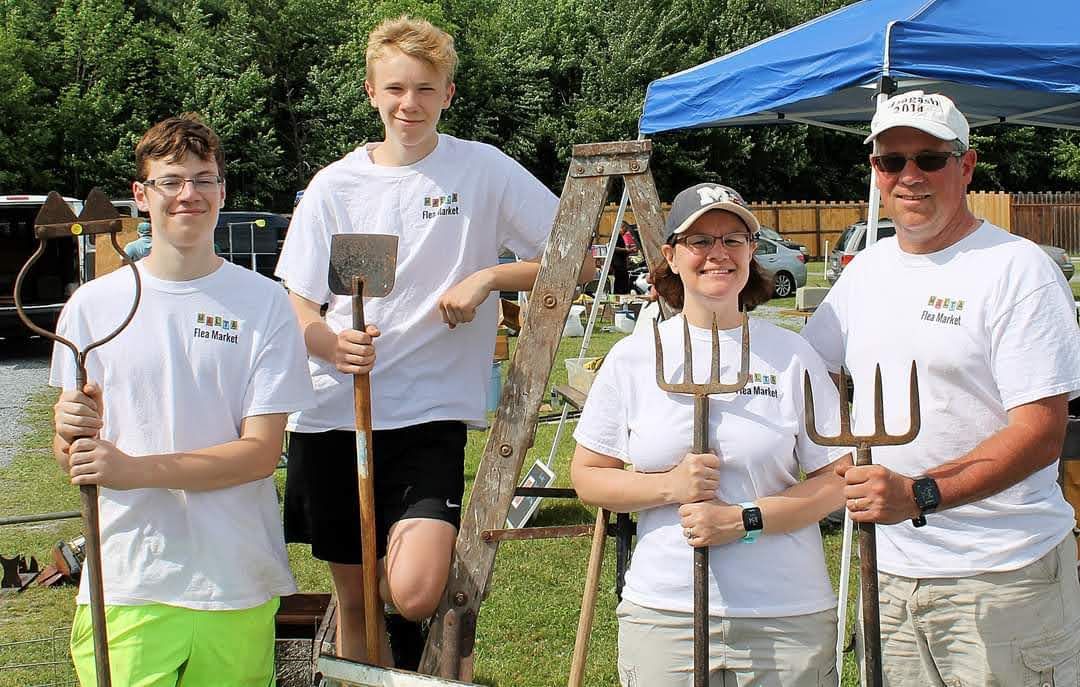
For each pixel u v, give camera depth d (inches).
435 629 117.3
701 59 1423.5
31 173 1044.5
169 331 100.0
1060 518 102.6
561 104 1413.6
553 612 190.1
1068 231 1114.1
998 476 92.9
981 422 99.7
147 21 1262.3
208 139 100.0
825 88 194.7
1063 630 101.2
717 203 92.2
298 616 144.1
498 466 117.2
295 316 105.7
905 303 103.0
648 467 95.6
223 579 100.3
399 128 116.3
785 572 92.9
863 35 189.2
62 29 1122.0
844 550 145.6
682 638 93.6
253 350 101.8
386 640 128.3
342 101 1220.5
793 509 91.3
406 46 114.2
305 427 123.8
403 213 119.6
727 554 93.0
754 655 92.0
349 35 1286.9
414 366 120.6
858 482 88.2
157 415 99.9
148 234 382.0
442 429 122.3
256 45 1232.2
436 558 113.3
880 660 88.1
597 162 116.2
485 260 123.8
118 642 98.8
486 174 122.0
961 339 98.9
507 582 205.9
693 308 97.0
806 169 1507.1
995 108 272.2
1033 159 1482.5
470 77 1317.7
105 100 1085.1
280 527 108.6
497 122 1349.7
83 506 91.0
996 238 100.2
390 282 108.6
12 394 425.1
